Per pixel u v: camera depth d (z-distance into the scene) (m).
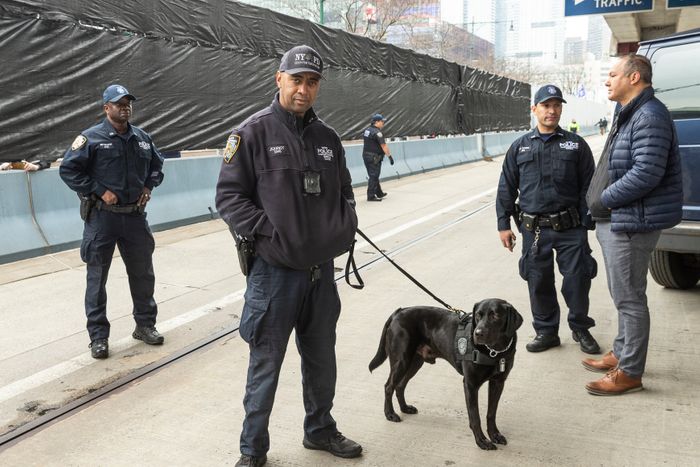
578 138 4.33
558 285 6.27
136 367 4.33
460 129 20.94
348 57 13.73
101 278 4.50
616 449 3.20
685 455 3.12
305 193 2.84
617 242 3.68
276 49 11.06
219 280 6.39
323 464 3.13
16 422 3.59
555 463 3.09
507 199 4.68
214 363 4.40
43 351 4.59
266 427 3.01
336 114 13.45
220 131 9.89
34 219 7.04
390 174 15.34
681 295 5.77
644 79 3.54
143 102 8.49
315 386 3.15
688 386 3.88
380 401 3.81
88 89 7.66
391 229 9.21
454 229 9.20
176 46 8.94
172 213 8.85
